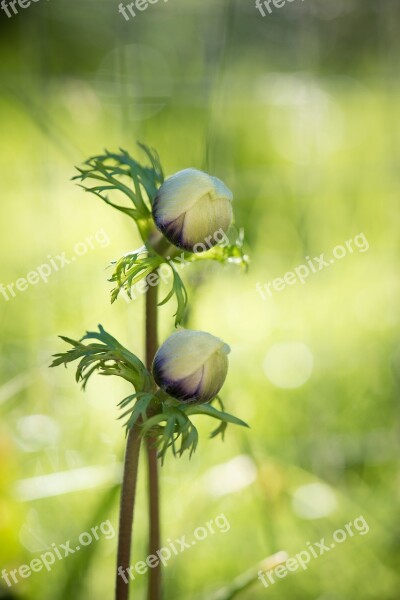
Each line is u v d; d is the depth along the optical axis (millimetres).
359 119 1190
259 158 1128
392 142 1032
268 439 742
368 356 818
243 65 1123
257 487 659
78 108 845
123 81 801
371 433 752
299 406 768
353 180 1010
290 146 1126
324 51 1148
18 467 612
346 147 1163
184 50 1038
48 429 698
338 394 781
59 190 890
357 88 1207
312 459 732
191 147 836
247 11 1071
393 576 641
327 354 827
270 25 1081
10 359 754
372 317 886
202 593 623
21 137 1029
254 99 1140
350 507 670
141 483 669
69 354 456
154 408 458
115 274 481
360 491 707
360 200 1005
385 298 905
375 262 956
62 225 878
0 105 1056
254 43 1111
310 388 779
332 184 1009
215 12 859
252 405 756
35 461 685
